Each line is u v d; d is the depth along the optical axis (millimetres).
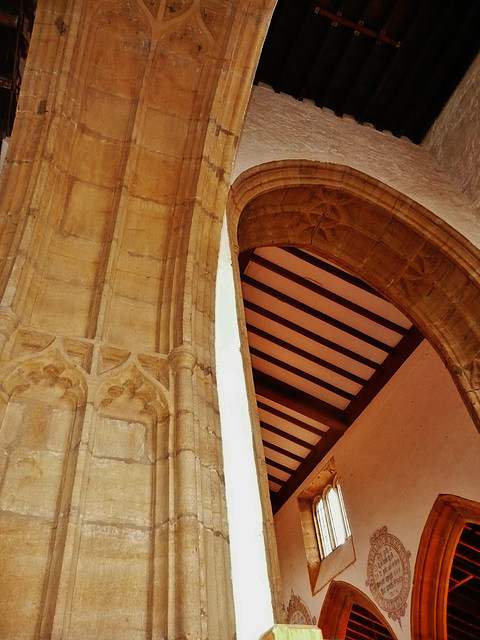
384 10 8469
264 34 5297
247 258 11086
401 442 11609
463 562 11781
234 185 6566
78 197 4527
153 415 3420
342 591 12625
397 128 9484
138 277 4281
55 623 2457
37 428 3184
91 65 4961
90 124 4844
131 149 4812
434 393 11016
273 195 7359
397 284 7965
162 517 2969
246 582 2922
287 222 7680
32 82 4625
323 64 8898
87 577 2717
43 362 3377
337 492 13789
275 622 2803
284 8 8477
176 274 4312
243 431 3721
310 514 14609
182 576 2682
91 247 4312
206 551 2834
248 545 3107
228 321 4430
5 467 2988
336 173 7746
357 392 13109
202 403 3527
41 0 4766
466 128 8781
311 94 9125
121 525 2938
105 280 4043
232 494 3324
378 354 12328
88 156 4730
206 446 3320
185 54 5234
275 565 3102
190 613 2551
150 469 3203
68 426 3242
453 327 7539
